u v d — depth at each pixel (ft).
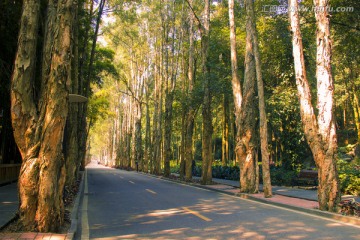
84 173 131.44
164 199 47.83
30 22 24.66
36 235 22.16
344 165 73.97
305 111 36.73
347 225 28.37
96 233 25.98
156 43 128.98
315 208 36.29
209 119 77.00
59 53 24.53
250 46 56.70
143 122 224.94
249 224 28.78
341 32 57.21
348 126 130.41
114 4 74.64
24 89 24.25
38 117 24.59
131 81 170.91
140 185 73.87
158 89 131.95
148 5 113.29
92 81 100.58
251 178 54.08
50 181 23.68
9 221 25.53
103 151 408.87
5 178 60.39
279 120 78.84
